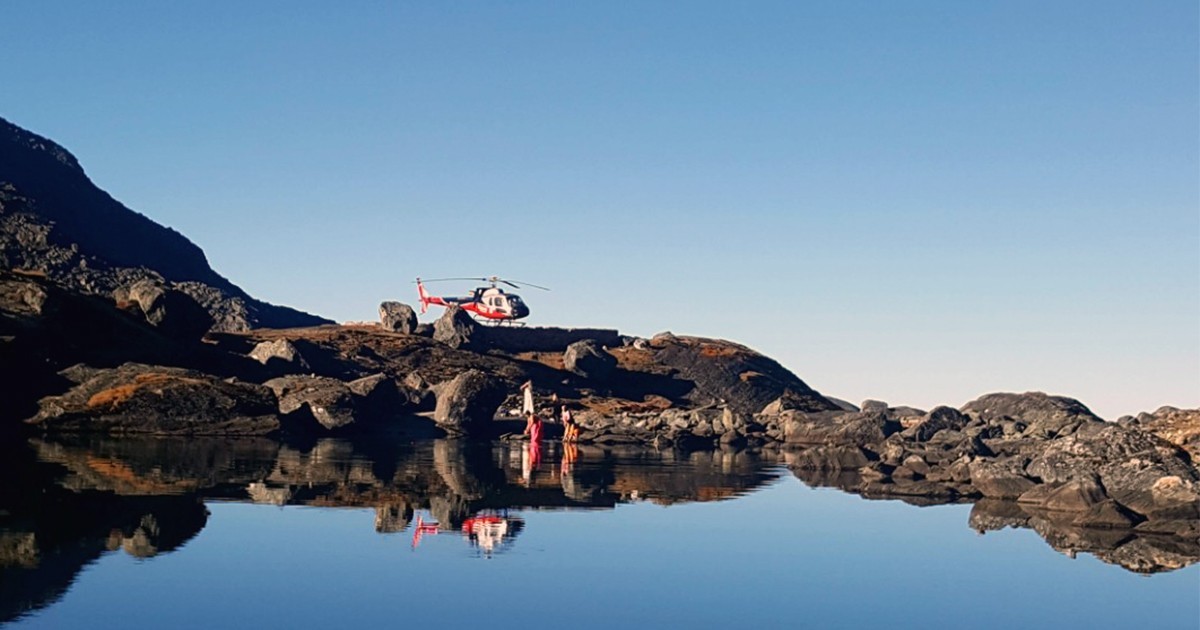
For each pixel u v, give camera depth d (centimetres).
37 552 2006
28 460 3766
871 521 3108
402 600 1775
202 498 2914
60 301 6369
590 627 1667
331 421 6619
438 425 7594
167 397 5784
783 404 11169
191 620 1586
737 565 2262
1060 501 3447
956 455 5328
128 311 7519
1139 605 2008
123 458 4038
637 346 13700
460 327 11525
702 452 6662
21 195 16725
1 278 6347
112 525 2348
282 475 3688
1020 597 2047
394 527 2548
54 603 1642
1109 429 3778
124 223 19925
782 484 4316
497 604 1780
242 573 1928
